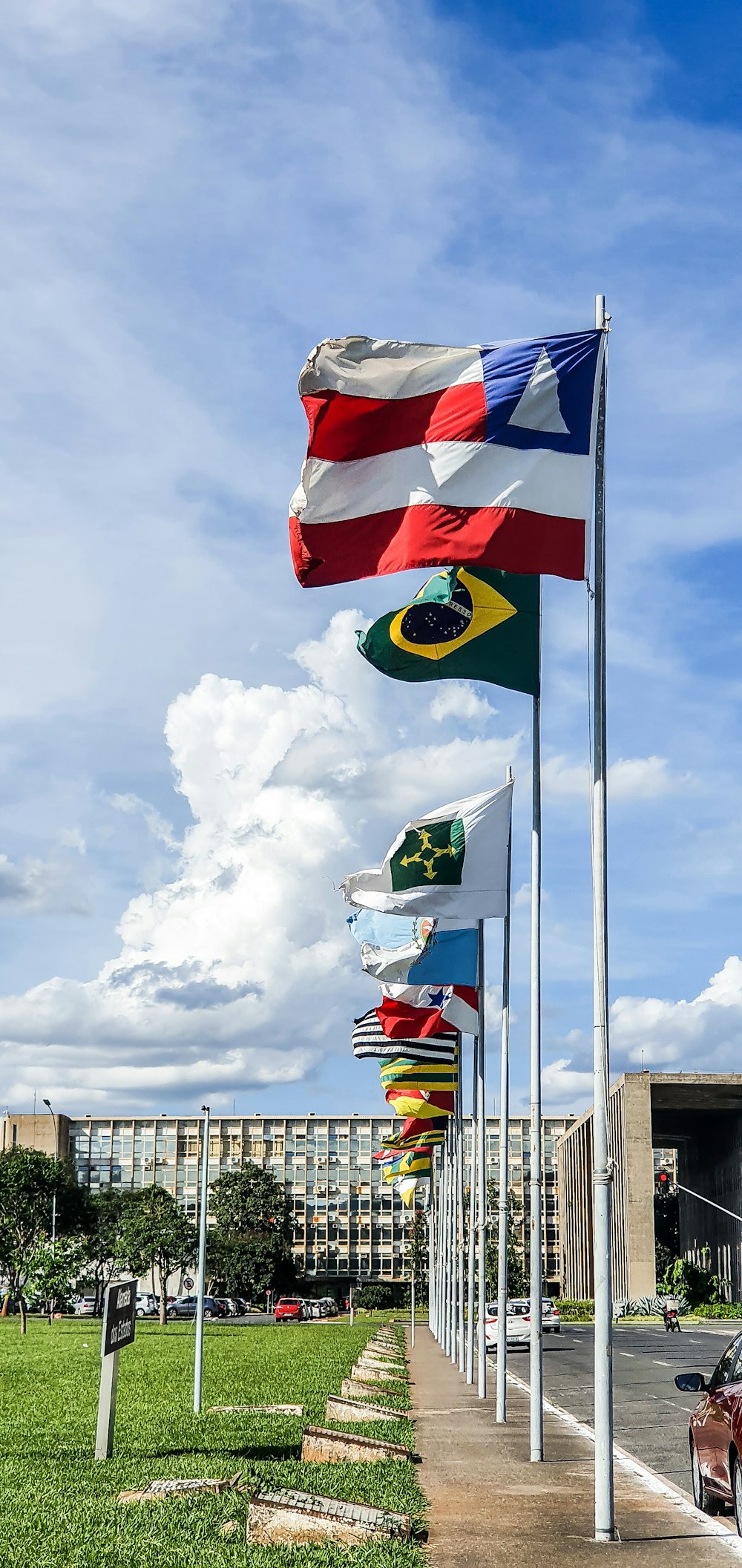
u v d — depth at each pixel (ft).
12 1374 119.65
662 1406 88.07
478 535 46.60
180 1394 94.43
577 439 47.37
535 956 65.36
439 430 47.16
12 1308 344.90
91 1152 565.53
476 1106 99.91
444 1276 180.86
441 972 97.50
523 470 47.11
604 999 45.78
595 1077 45.34
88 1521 43.98
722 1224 379.96
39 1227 266.36
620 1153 362.53
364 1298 431.02
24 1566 37.58
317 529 47.03
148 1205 373.40
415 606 62.75
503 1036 79.00
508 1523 43.93
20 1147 358.23
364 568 47.09
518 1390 102.47
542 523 46.83
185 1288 356.38
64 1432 71.46
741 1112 363.15
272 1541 40.60
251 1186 429.79
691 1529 43.14
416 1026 105.09
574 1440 66.85
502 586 62.80
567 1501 48.32
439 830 79.71
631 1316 328.70
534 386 47.44
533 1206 62.13
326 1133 562.25
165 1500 46.98
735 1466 41.75
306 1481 49.96
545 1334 219.41
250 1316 344.49
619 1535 41.63
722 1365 48.49
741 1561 37.99
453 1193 137.59
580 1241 453.17
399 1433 65.87
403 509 47.06
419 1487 50.16
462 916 79.36
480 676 62.85
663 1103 366.43
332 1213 555.69
